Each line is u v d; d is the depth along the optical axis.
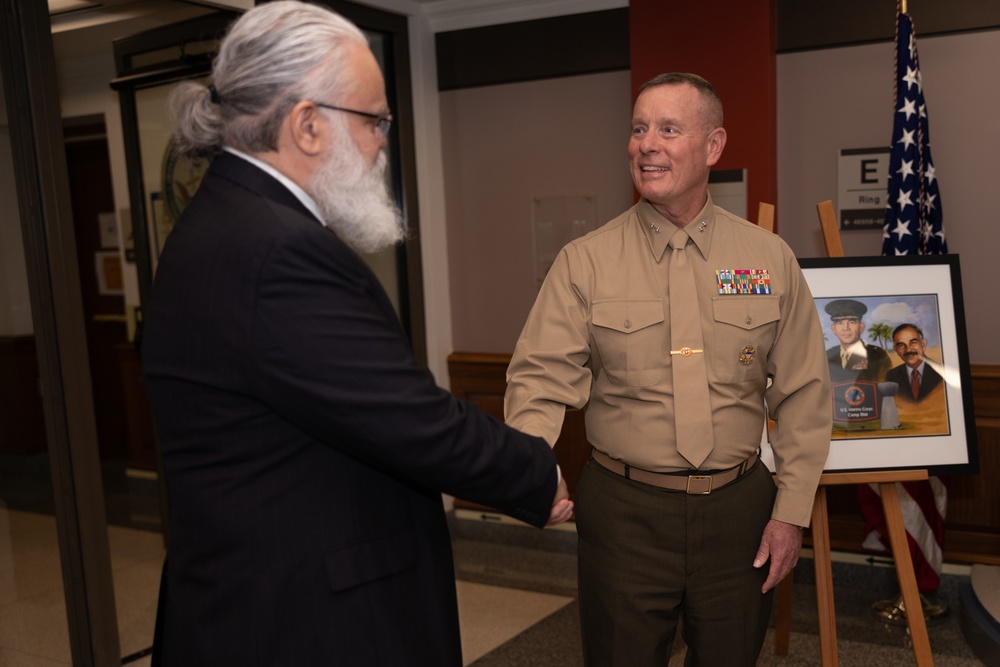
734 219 1.85
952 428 2.41
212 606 1.16
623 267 1.81
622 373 1.77
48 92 2.51
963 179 3.22
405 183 4.03
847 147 3.35
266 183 1.17
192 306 1.13
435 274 4.20
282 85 1.13
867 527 3.12
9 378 2.57
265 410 1.12
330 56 1.15
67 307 2.58
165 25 3.38
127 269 4.77
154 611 3.39
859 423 2.40
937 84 3.21
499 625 3.24
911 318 2.46
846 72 3.31
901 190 2.89
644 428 1.75
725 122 3.35
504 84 3.99
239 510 1.14
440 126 4.16
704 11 3.31
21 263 2.54
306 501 1.15
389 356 1.12
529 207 4.02
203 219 1.17
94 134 4.72
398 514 1.24
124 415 5.15
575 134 3.87
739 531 1.76
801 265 2.48
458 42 4.04
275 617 1.14
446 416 1.14
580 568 1.89
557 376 1.75
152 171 3.75
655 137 1.72
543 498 1.27
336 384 1.08
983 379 3.19
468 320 4.25
